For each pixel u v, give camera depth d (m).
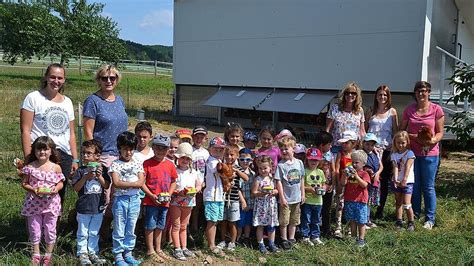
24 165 5.21
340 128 7.04
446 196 8.62
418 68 12.12
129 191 5.28
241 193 6.11
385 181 7.41
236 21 16.05
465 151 13.71
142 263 5.43
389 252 6.12
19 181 8.33
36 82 30.20
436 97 11.83
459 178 10.34
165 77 40.66
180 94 18.14
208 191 5.90
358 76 13.30
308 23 14.29
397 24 12.44
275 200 6.06
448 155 13.06
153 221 5.50
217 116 17.22
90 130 5.57
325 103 13.95
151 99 25.03
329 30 13.84
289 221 6.20
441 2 12.23
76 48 38.91
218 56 16.67
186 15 17.45
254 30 15.60
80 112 8.20
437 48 11.44
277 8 14.97
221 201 5.88
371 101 13.32
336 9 13.64
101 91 5.73
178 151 5.77
